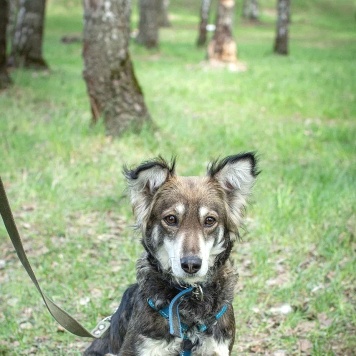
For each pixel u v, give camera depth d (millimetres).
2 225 2822
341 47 12117
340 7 19016
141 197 1686
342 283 2383
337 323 2150
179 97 5836
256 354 2043
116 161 3586
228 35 8047
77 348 2082
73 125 4238
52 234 2770
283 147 4047
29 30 6945
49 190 3102
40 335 2137
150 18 10195
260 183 3203
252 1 16766
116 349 1751
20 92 5500
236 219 1718
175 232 1625
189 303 1639
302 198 2996
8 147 3750
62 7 16312
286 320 2178
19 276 2455
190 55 9773
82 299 2293
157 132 4199
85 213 2951
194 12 18344
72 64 8062
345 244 2627
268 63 8859
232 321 1705
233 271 1718
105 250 2631
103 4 4020
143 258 1705
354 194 3072
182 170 3465
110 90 4082
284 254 2600
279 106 5516
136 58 9227
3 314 2238
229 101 5766
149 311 1640
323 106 5520
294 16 17828
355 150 4027
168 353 1637
